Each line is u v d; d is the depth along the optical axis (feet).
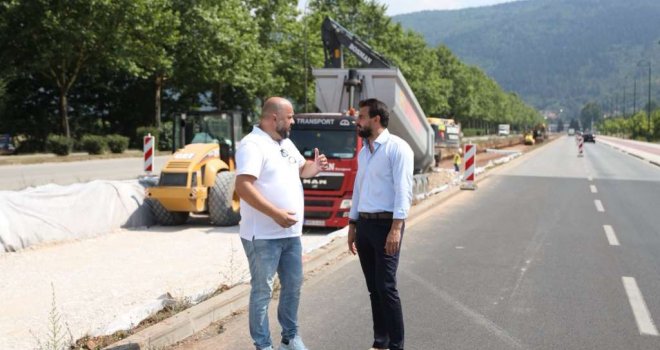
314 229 40.78
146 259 29.60
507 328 19.66
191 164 39.37
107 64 114.32
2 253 30.27
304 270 27.17
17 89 135.64
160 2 110.52
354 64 77.25
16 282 24.91
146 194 39.47
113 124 162.50
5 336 18.33
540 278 26.27
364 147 17.52
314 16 164.35
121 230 38.27
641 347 18.12
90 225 36.32
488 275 26.78
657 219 44.57
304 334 18.99
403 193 16.28
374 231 16.79
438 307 21.91
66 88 113.70
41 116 140.15
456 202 53.98
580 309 21.76
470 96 324.19
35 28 105.40
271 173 15.53
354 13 177.06
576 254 31.53
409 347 17.89
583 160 134.62
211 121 44.39
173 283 24.63
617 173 94.07
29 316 20.39
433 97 220.64
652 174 93.81
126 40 109.81
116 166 84.69
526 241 35.19
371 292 17.56
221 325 19.58
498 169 97.04
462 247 33.27
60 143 101.76
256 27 142.00
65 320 19.93
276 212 15.17
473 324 20.03
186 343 17.95
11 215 31.58
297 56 157.89
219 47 131.85
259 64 145.48
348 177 38.68
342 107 49.75
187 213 42.42
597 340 18.65
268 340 16.02
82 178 64.03
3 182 57.88
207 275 26.07
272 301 22.08
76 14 105.29
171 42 115.55
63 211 34.78
